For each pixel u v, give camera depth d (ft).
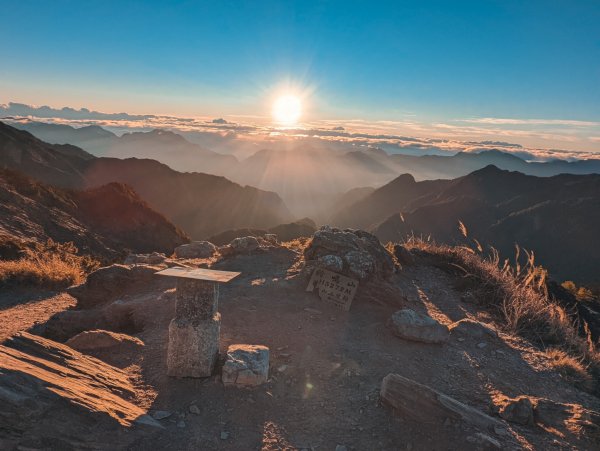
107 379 18.25
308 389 19.89
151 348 22.90
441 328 25.91
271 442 16.19
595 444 16.57
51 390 13.89
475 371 23.16
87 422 14.07
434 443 16.16
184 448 15.19
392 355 23.77
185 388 19.02
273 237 49.98
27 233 108.17
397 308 30.50
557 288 43.09
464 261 42.22
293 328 26.17
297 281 32.94
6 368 13.74
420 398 17.81
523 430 17.54
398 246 43.27
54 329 27.68
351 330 26.63
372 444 16.35
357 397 19.36
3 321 34.32
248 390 19.15
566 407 18.78
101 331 23.12
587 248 410.52
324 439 16.57
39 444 12.85
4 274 46.01
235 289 32.17
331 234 34.96
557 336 29.86
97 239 138.62
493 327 29.84
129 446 14.55
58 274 48.62
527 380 22.90
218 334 20.65
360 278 30.76
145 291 34.96
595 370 25.68
